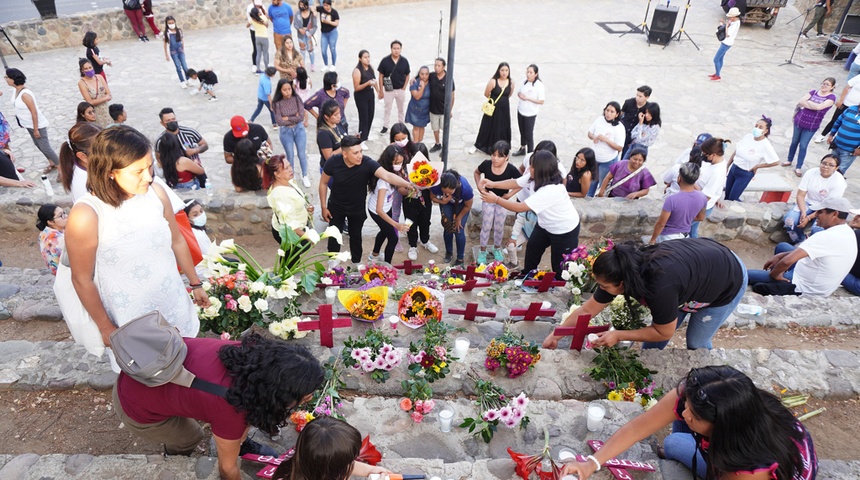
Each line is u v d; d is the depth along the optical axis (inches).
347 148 222.4
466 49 582.9
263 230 308.3
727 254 139.1
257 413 95.2
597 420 131.3
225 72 516.7
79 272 110.0
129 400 104.7
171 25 459.5
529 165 248.1
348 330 177.8
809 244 216.1
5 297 204.7
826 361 162.4
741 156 321.1
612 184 318.7
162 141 300.7
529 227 247.6
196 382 99.3
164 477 114.0
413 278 232.1
